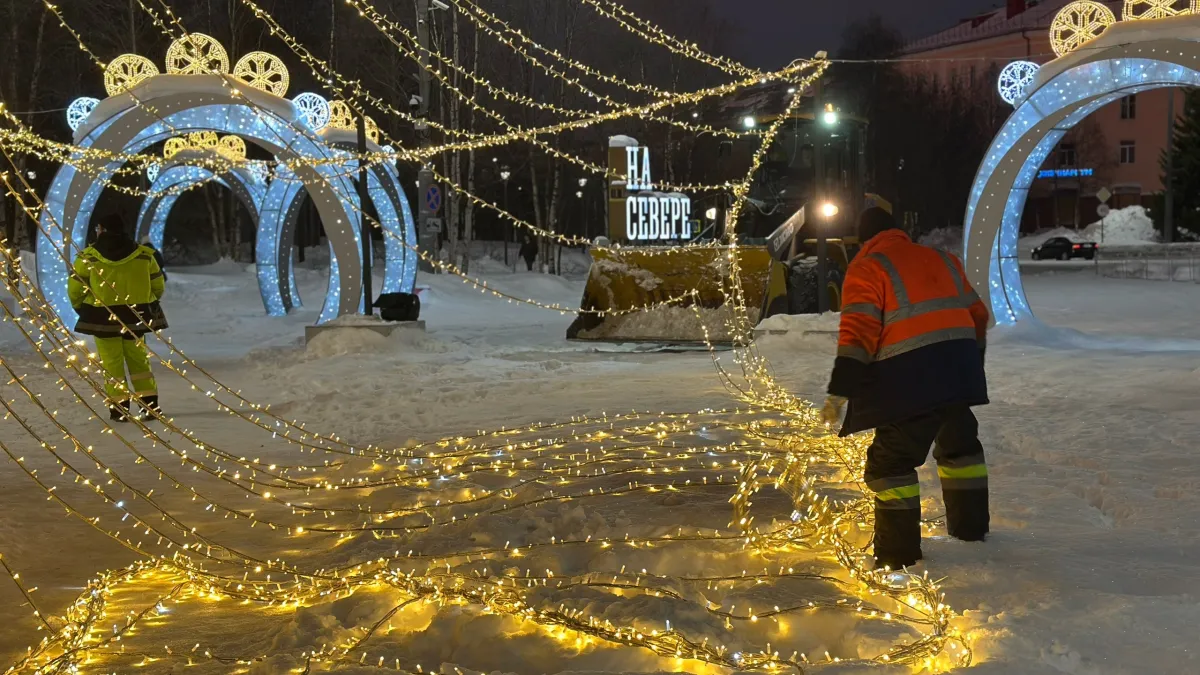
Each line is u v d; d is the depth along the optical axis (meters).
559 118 37.84
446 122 36.38
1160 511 5.34
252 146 43.00
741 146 18.17
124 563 5.34
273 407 11.00
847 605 3.95
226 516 6.40
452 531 5.65
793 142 17.91
